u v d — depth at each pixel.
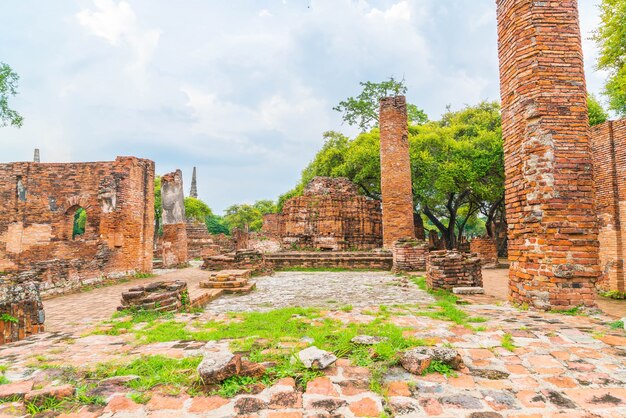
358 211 23.70
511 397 3.08
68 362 4.21
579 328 4.94
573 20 6.57
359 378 3.46
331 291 10.92
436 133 28.39
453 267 10.01
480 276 10.26
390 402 3.02
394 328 5.13
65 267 12.12
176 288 7.86
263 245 25.28
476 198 29.98
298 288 11.83
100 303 9.96
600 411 2.83
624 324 4.86
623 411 2.83
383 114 19.83
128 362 4.13
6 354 4.70
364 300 9.01
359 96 31.75
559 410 2.86
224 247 37.81
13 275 9.66
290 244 23.52
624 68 13.13
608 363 3.73
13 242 16.23
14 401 3.21
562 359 3.84
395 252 16.69
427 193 27.27
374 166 26.91
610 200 11.41
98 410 2.97
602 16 13.47
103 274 14.62
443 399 3.06
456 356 3.67
